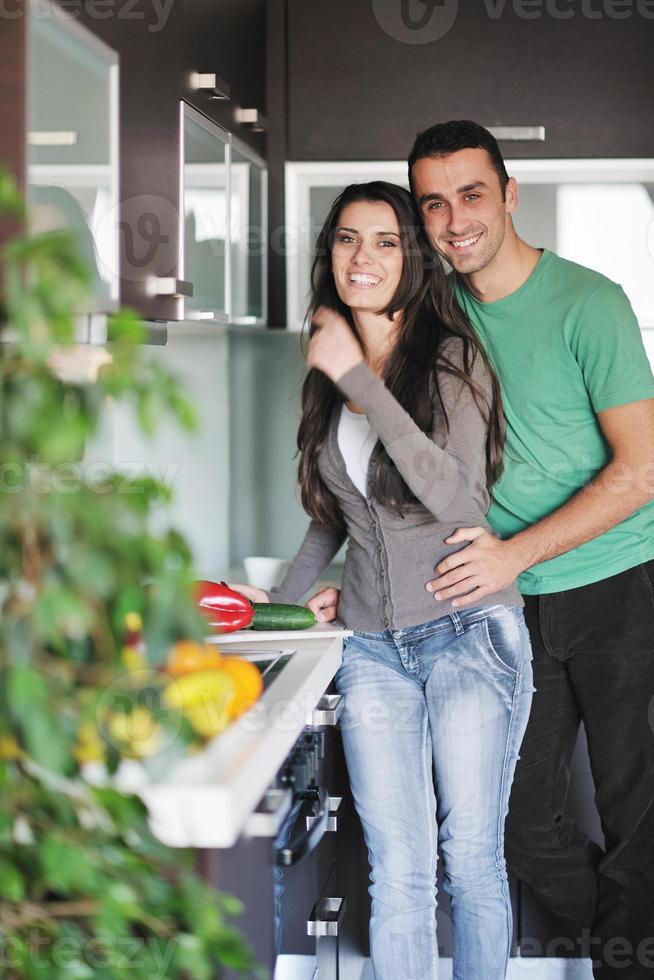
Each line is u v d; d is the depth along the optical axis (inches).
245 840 53.9
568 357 87.1
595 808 102.4
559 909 97.6
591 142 120.1
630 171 120.8
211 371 130.5
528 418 88.5
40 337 39.3
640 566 90.7
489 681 77.7
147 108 76.7
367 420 80.9
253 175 116.0
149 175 77.5
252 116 106.6
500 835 80.4
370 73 121.8
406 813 79.7
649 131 119.6
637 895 94.6
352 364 74.4
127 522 41.2
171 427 118.8
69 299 40.1
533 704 93.2
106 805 42.3
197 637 42.1
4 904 43.2
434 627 78.4
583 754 102.2
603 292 86.6
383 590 79.7
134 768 47.7
